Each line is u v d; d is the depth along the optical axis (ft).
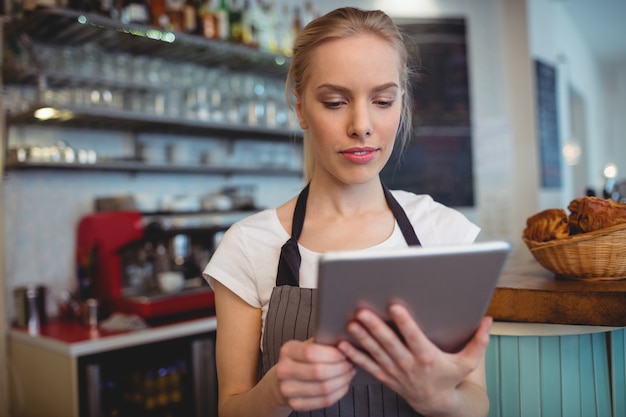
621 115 29.81
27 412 8.30
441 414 2.73
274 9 11.84
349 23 3.12
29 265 9.29
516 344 4.47
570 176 18.84
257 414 2.98
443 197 14.05
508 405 4.50
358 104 3.10
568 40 20.24
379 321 2.40
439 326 2.58
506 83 14.76
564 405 4.39
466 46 14.29
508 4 14.78
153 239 9.28
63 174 9.68
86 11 8.45
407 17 13.93
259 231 3.67
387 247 3.52
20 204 9.21
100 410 7.54
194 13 9.94
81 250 9.31
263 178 12.49
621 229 4.39
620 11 19.98
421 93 13.94
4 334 8.53
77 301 9.45
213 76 10.77
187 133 11.07
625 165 29.63
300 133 11.27
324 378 2.50
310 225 3.65
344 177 3.23
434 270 2.35
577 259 4.59
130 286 9.28
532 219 5.15
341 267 2.22
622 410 4.55
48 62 8.68
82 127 9.93
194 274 9.82
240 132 11.10
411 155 13.85
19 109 8.89
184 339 8.64
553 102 15.75
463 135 14.20
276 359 3.34
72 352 7.35
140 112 9.35
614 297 3.96
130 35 9.29
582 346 4.43
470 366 2.60
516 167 14.73
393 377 2.56
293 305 3.35
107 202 9.85
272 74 11.72
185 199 10.39
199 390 8.70
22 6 8.57
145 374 8.20
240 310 3.61
